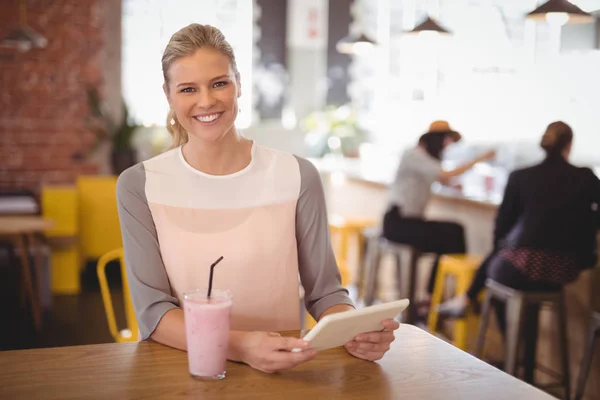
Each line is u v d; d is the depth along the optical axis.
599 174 4.59
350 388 1.32
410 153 4.66
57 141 6.22
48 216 5.36
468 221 4.71
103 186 5.73
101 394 1.26
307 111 8.18
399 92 7.54
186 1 7.32
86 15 6.18
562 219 3.19
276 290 1.67
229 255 1.63
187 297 1.33
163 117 7.18
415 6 7.25
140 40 7.09
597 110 4.96
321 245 1.73
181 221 1.63
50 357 1.44
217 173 1.66
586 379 3.06
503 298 3.32
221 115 1.53
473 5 6.31
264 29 7.87
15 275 4.97
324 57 8.14
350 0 8.07
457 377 1.40
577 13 3.62
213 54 1.50
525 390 1.34
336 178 6.70
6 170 6.11
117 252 2.88
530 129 5.59
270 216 1.66
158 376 1.35
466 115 6.42
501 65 5.95
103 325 4.59
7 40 5.40
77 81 6.22
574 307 3.44
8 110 6.07
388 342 1.47
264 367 1.37
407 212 4.62
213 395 1.27
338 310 1.66
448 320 4.02
